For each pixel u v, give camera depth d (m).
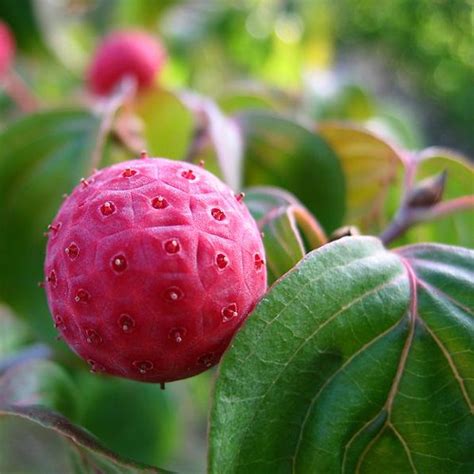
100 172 0.12
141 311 0.11
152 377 0.11
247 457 0.11
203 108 0.16
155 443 0.19
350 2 0.71
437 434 0.11
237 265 0.11
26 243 0.15
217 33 0.32
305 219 0.13
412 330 0.11
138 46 0.21
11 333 0.21
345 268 0.11
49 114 0.15
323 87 0.23
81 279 0.11
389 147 0.16
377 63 0.76
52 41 0.30
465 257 0.12
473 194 0.16
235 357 0.10
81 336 0.11
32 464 0.15
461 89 0.75
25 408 0.12
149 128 0.17
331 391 0.11
